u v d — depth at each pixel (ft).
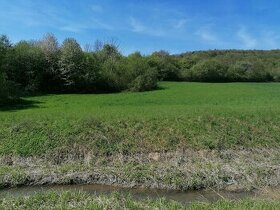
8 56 193.26
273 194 50.98
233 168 63.57
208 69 304.91
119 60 247.91
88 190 57.98
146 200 47.32
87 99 159.63
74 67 198.08
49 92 198.80
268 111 99.66
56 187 59.26
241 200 45.83
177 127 84.79
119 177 61.00
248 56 415.85
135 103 145.69
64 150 73.15
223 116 92.89
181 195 56.24
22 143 75.36
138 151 73.67
